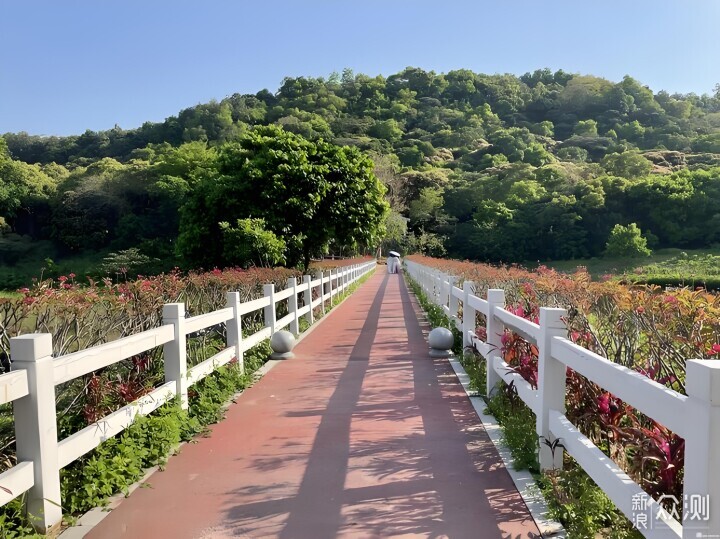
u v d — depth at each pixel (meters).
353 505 3.18
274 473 3.68
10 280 31.69
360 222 14.77
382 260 64.19
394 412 5.08
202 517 3.06
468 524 2.92
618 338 3.99
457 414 5.00
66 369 2.97
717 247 46.53
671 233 49.38
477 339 6.17
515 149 86.25
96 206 51.12
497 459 3.88
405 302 16.94
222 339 7.35
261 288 9.46
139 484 3.51
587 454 2.66
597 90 115.44
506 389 4.87
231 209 13.91
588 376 2.68
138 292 5.36
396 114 113.56
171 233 48.50
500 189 64.19
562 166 66.56
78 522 2.99
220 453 4.08
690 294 3.57
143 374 4.64
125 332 4.93
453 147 100.38
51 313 4.30
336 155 14.71
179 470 3.76
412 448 4.12
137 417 3.78
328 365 7.31
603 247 49.97
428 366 7.19
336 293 16.89
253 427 4.70
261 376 6.61
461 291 7.63
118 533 2.88
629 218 51.84
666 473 2.39
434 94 128.00
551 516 2.85
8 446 3.37
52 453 2.81
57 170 62.91
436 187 71.44
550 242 52.75
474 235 57.22
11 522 2.65
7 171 52.03
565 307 5.10
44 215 52.56
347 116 106.38
